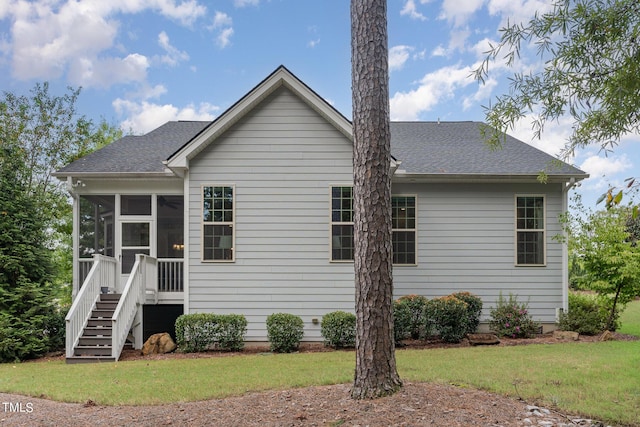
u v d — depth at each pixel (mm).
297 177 11141
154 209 12125
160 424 4793
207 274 11008
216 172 11125
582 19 4504
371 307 5059
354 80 5297
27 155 18266
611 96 4605
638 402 5312
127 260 12203
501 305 11727
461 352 9016
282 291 11000
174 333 12977
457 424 4375
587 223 11430
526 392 5672
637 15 4254
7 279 11016
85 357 9508
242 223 11078
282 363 8242
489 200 12070
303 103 11188
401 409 4664
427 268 11945
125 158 12703
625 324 13945
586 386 5980
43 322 10914
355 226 5215
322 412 4770
